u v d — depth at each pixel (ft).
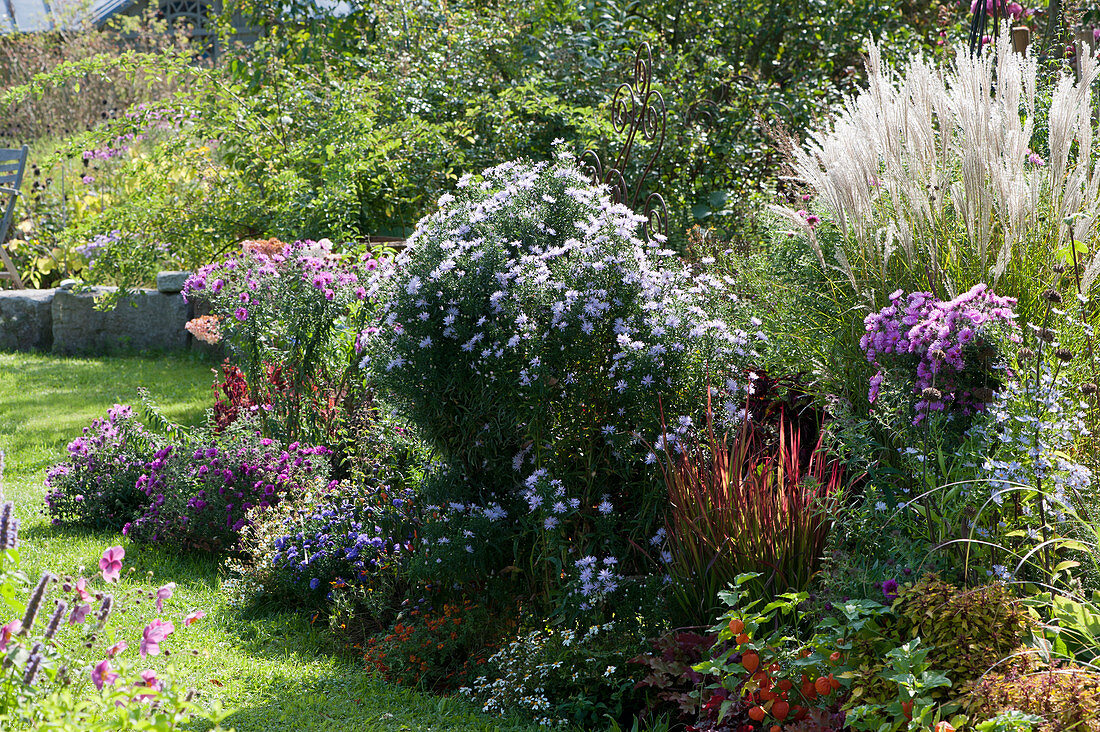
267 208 28.22
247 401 19.07
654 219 24.95
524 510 13.03
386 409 14.29
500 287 12.60
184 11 62.75
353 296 17.54
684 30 38.34
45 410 23.85
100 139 30.45
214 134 29.04
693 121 33.63
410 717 10.77
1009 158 13.99
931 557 10.08
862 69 36.04
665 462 12.39
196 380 26.78
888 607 9.50
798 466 12.48
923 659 8.54
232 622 13.30
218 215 28.68
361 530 14.20
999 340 11.16
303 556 14.06
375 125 29.45
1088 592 10.08
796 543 11.28
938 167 14.98
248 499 15.96
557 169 14.10
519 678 11.15
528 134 30.09
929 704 8.04
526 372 12.08
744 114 33.42
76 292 29.66
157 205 28.99
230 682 11.39
